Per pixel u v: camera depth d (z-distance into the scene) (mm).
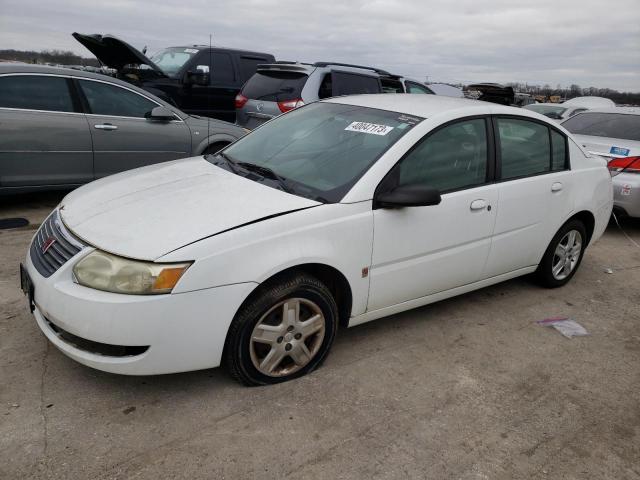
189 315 2518
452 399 2967
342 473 2365
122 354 2557
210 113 10234
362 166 3178
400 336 3617
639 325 4113
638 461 2623
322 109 3996
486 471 2459
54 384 2809
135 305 2436
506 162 3836
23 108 5480
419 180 3303
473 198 3555
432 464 2467
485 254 3781
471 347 3559
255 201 2912
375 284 3191
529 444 2666
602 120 7234
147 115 6375
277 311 2838
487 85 18234
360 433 2625
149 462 2340
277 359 2895
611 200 4859
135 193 3088
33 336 3229
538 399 3045
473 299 4324
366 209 3041
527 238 4074
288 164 3438
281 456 2432
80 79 5867
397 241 3195
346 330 3643
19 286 3865
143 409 2674
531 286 4691
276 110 8039
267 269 2660
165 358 2549
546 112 15164
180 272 2473
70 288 2539
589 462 2584
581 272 5172
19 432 2451
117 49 8375
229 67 10375
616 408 3025
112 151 6086
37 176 5637
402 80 10172
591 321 4109
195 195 3000
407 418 2770
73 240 2703
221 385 2904
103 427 2529
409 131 3328
